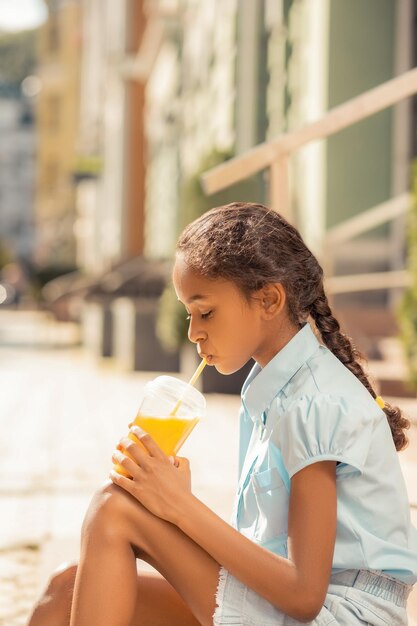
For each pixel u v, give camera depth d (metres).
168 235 18.41
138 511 1.78
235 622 1.76
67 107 56.16
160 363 12.42
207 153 9.53
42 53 57.06
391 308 9.21
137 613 1.99
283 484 1.84
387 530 1.83
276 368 1.88
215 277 1.81
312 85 9.52
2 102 84.69
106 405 9.40
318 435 1.77
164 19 17.53
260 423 1.92
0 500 4.86
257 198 9.23
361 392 1.87
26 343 20.44
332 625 1.77
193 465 5.67
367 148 9.34
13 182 84.38
